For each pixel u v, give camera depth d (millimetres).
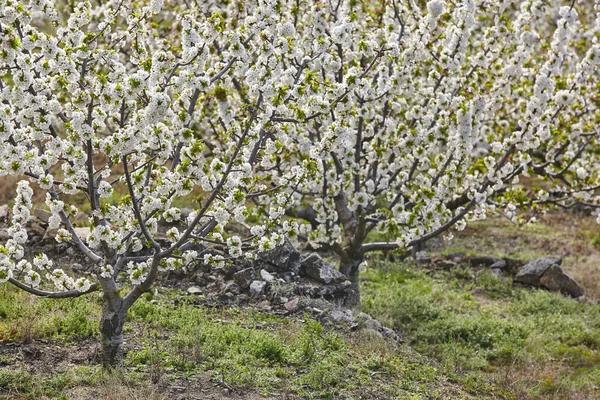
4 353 8500
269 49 8297
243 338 9820
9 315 9414
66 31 8609
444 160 12414
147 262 8891
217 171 7801
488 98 13250
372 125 12477
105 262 8398
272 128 8922
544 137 12438
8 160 7094
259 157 9773
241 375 8672
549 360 12352
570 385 11125
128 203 7719
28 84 7016
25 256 11641
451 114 13148
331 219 12406
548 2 12969
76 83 7641
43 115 7492
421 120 12523
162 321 10109
